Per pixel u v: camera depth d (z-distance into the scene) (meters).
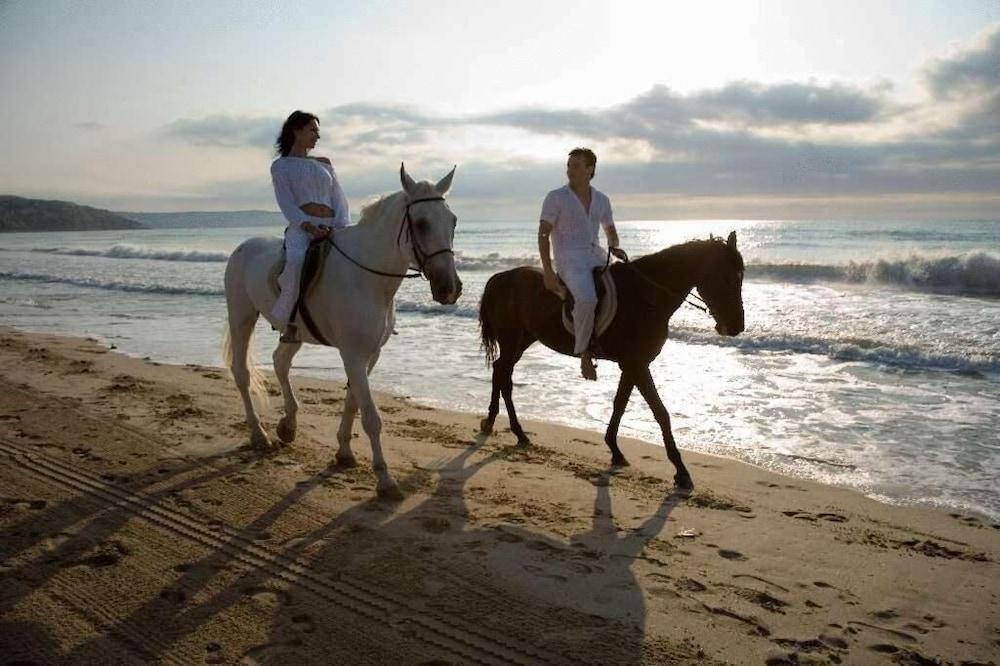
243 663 3.15
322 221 5.51
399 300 17.20
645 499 5.35
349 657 3.20
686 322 13.30
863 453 6.43
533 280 6.70
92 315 16.53
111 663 3.14
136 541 4.39
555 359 11.20
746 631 3.48
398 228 5.02
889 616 3.66
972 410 7.64
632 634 3.41
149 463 5.85
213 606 3.64
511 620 3.52
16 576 3.92
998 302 14.05
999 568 4.21
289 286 5.33
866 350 10.35
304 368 10.68
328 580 3.92
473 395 8.92
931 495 5.45
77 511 4.85
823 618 3.62
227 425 7.09
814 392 8.57
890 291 16.22
